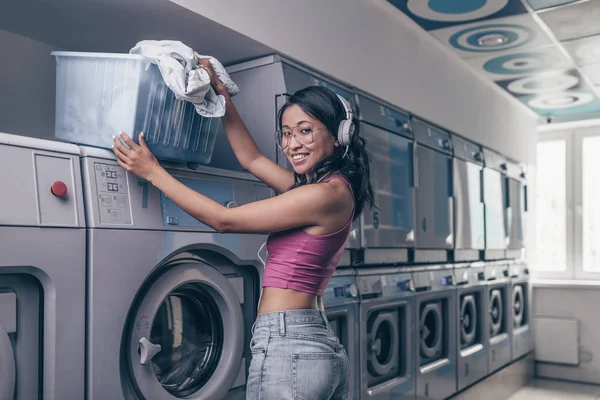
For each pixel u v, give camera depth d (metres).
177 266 1.73
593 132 5.55
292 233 1.45
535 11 3.10
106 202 1.54
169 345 1.87
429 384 3.27
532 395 4.61
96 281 1.48
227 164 2.48
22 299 1.39
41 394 1.41
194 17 1.99
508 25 3.30
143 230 1.62
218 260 1.94
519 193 5.06
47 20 2.06
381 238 2.87
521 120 5.25
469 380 3.80
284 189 1.76
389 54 3.10
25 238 1.34
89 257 1.49
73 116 1.70
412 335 3.13
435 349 3.45
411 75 3.32
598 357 5.02
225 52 2.35
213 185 1.88
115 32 2.17
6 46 2.15
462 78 4.04
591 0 2.94
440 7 3.05
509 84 4.51
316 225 1.42
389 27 3.12
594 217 5.54
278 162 2.31
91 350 1.46
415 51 3.39
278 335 1.39
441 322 3.56
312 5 2.51
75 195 1.48
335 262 1.51
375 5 2.99
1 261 1.29
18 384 1.37
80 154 1.53
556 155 5.74
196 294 1.89
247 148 1.81
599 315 5.04
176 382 1.84
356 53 2.80
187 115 1.73
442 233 3.57
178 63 1.57
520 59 3.91
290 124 1.51
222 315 1.92
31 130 2.23
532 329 5.27
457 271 3.79
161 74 1.58
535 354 5.27
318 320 1.44
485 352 4.11
